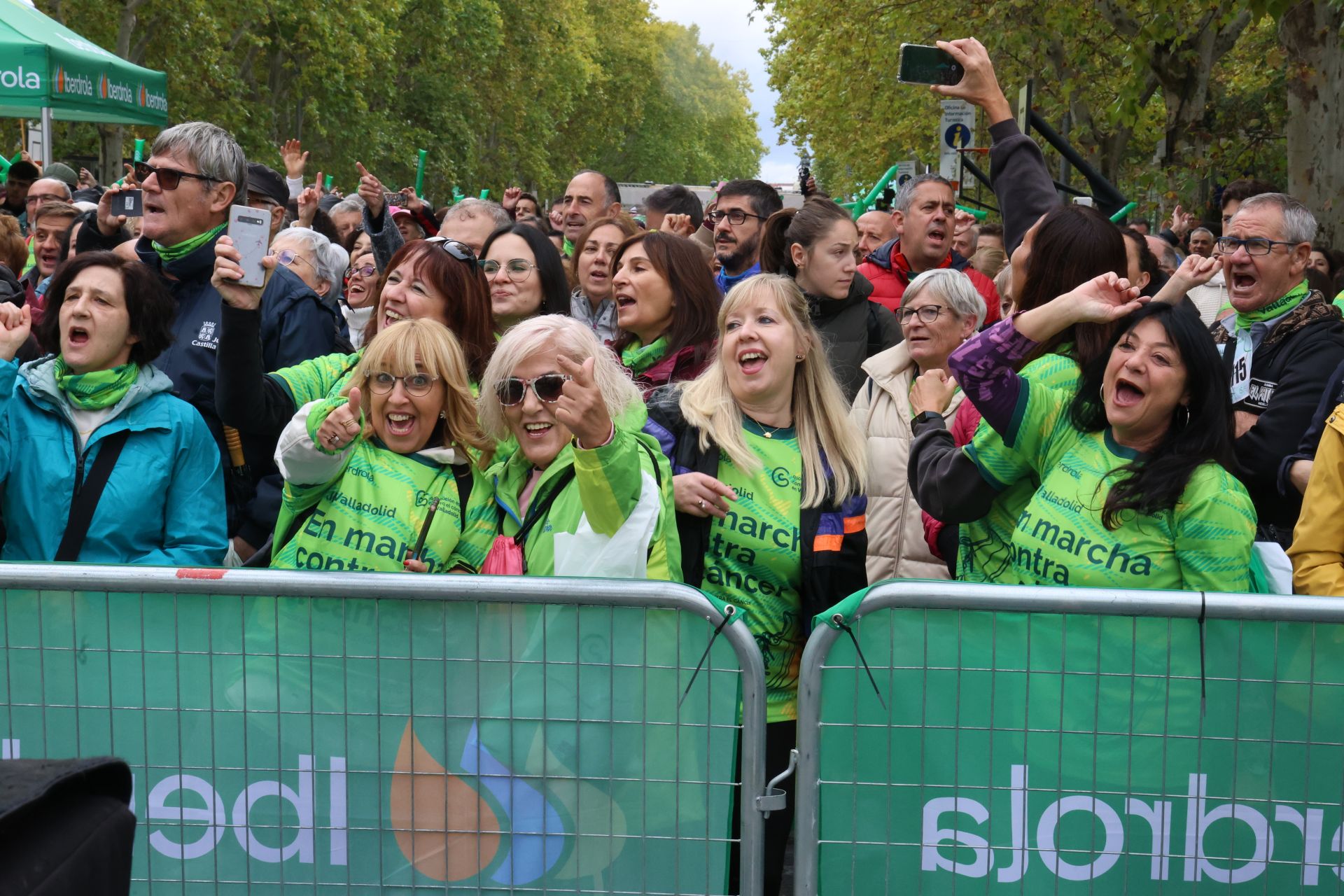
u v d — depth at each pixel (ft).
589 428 9.15
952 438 10.80
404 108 150.51
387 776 8.86
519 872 8.86
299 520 10.08
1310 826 8.53
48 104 34.14
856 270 16.84
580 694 8.73
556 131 193.67
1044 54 60.54
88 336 10.84
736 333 10.84
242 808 8.97
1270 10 29.40
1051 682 8.57
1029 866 8.69
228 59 106.63
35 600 8.93
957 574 10.98
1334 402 11.93
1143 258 13.96
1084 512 9.33
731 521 10.65
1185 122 49.60
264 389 11.47
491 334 12.71
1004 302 19.80
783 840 10.78
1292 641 8.43
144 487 10.87
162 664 8.93
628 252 14.08
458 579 8.65
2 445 10.77
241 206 10.95
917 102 80.48
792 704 10.93
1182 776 8.57
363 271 20.80
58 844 4.31
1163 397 9.10
